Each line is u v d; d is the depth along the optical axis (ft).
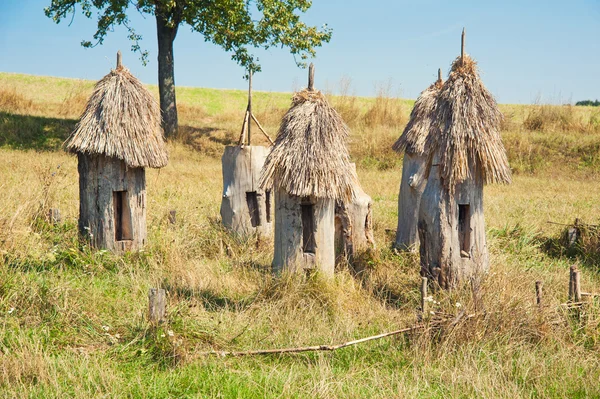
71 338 20.26
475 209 25.89
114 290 25.73
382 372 19.38
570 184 69.05
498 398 17.30
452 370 19.26
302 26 90.48
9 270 24.64
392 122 101.35
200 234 34.94
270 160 26.58
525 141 86.63
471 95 25.21
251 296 25.25
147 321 21.01
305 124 26.32
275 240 27.35
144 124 30.73
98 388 17.13
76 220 36.06
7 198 36.68
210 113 119.44
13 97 103.24
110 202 30.35
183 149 84.48
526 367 19.33
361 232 33.86
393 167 81.05
